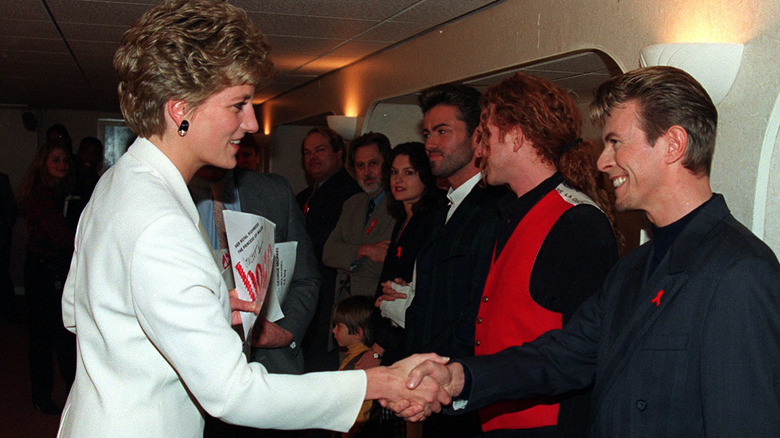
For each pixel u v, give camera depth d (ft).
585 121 17.65
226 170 5.44
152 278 3.16
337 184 13.23
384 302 8.13
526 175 5.38
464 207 6.57
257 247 4.78
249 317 4.54
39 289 12.39
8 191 20.94
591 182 5.39
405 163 8.86
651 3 7.33
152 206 3.31
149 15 3.48
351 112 18.04
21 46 15.66
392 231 10.20
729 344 3.21
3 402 13.47
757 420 3.11
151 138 3.63
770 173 5.81
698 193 3.75
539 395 4.59
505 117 5.30
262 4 11.42
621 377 3.71
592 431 3.90
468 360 4.54
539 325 4.88
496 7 10.79
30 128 29.04
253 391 3.34
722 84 5.99
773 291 3.19
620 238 6.48
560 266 4.79
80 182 13.30
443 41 12.71
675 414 3.45
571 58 9.77
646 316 3.70
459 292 6.17
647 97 3.77
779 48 5.59
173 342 3.18
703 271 3.43
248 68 3.54
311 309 6.47
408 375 4.20
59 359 12.84
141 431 3.32
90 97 25.94
